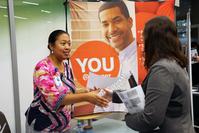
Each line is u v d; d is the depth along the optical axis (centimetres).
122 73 255
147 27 134
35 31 231
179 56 131
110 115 272
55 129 185
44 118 181
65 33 191
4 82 216
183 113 129
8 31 217
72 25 237
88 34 243
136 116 130
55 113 180
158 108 120
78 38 239
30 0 227
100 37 248
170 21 132
